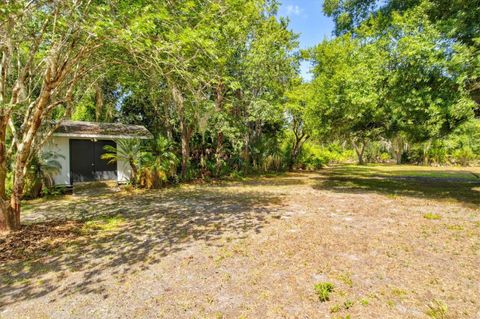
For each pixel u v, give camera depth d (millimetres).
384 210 7008
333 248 4195
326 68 11000
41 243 4582
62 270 3533
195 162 15148
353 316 2455
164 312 2561
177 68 5422
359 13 11883
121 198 9141
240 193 10062
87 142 12383
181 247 4332
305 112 12406
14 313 2580
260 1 12875
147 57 5281
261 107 13742
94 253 4125
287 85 16328
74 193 10336
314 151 24797
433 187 11766
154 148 12109
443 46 7316
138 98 13203
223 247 4301
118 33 4273
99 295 2893
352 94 8609
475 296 2775
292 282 3123
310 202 8180
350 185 12555
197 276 3311
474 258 3771
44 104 4961
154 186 11352
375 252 4020
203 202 8234
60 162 10766
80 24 4277
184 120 13000
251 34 13500
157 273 3410
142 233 5125
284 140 21969
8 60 4867
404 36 7863
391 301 2697
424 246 4266
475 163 25391
